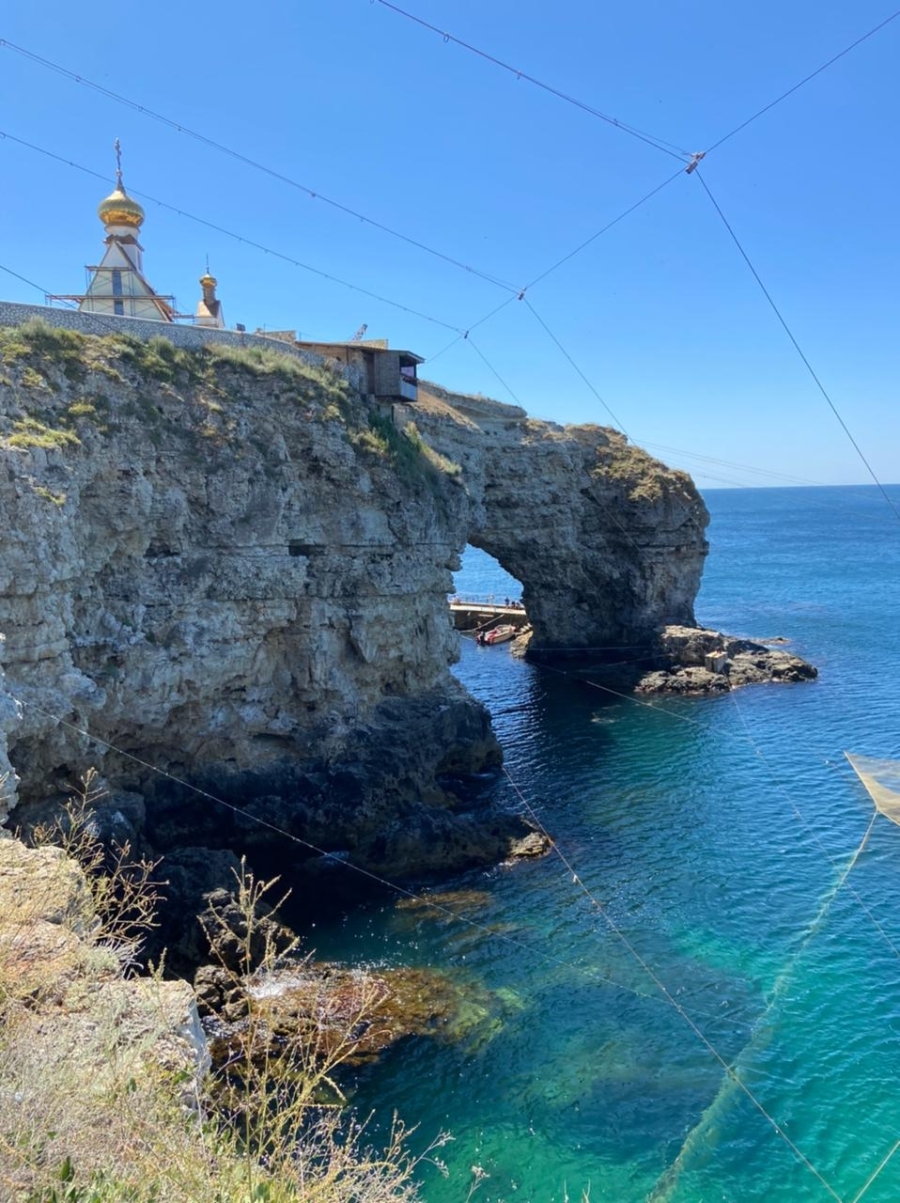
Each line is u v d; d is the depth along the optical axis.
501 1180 19.84
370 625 43.25
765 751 49.97
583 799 44.12
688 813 41.50
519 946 29.78
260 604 37.66
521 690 69.06
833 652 74.94
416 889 34.19
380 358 47.59
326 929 31.02
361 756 41.09
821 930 30.27
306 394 41.41
